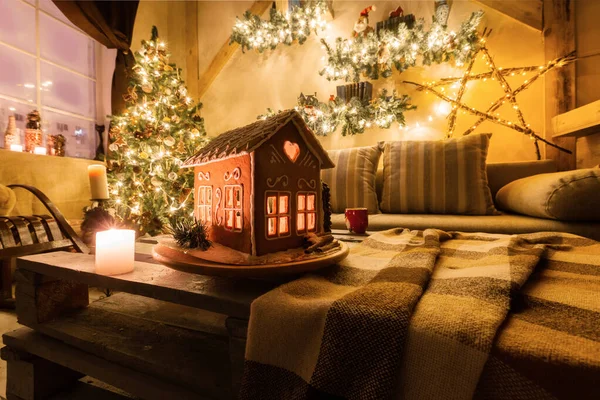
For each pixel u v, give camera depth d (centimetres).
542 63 225
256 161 67
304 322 48
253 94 324
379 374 41
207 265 61
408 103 256
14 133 216
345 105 245
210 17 344
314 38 295
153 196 232
